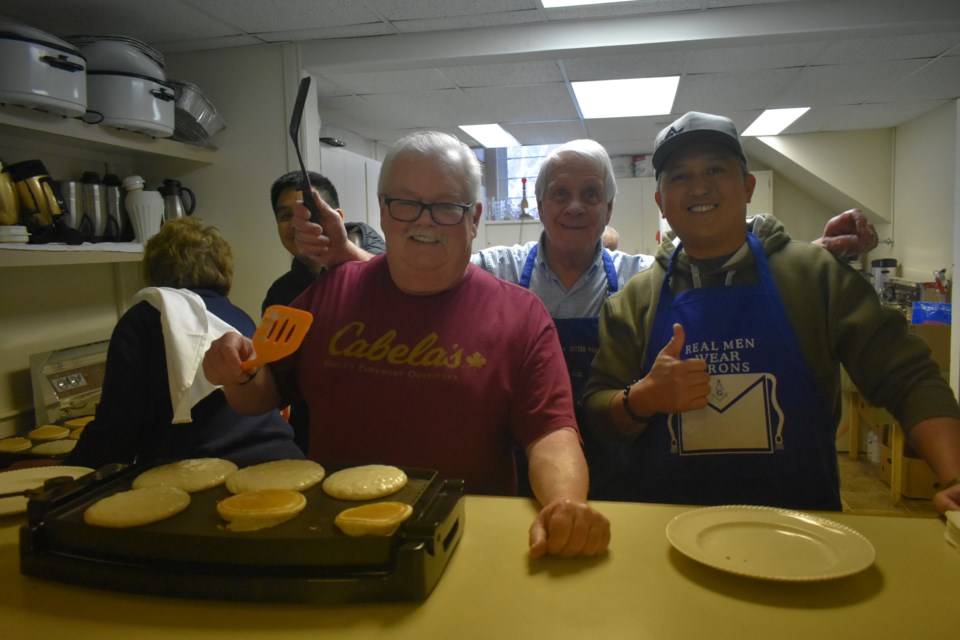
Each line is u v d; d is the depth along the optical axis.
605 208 1.60
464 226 1.01
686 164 1.17
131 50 2.01
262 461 0.84
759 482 1.12
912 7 2.25
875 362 1.07
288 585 0.61
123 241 2.32
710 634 0.55
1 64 1.63
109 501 0.68
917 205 4.34
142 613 0.60
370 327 1.05
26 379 2.18
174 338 1.29
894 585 0.63
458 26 2.44
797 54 2.87
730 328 1.14
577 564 0.68
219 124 2.54
